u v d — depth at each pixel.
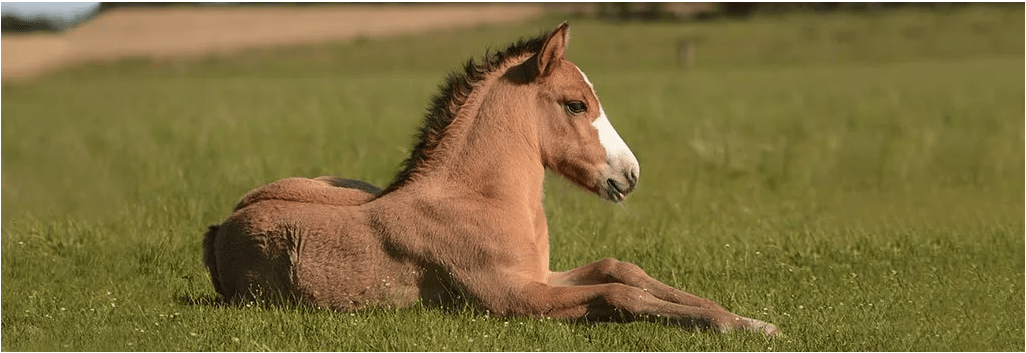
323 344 8.18
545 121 9.19
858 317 9.25
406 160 9.44
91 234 12.73
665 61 72.44
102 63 76.19
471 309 8.73
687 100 39.59
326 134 24.78
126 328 8.91
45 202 17.02
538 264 8.98
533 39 9.37
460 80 9.25
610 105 37.00
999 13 89.12
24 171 21.16
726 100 39.16
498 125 9.05
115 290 10.49
